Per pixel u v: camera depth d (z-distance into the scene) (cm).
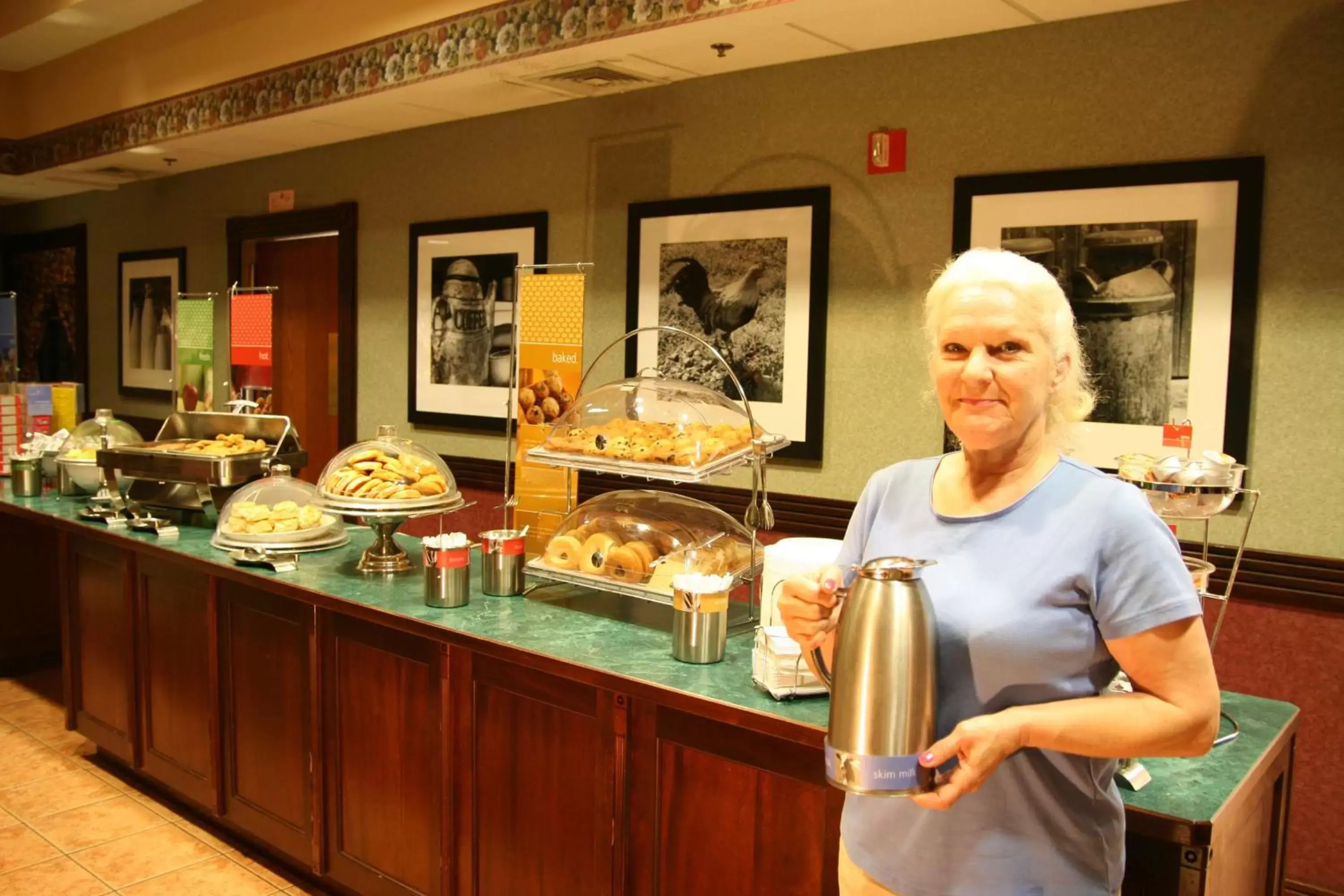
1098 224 323
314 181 584
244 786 315
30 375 845
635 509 273
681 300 424
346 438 578
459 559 271
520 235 483
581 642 241
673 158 425
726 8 326
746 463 258
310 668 288
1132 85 317
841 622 139
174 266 687
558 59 383
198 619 328
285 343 636
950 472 151
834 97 377
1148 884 161
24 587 502
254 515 338
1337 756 290
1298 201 292
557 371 314
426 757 258
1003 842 134
